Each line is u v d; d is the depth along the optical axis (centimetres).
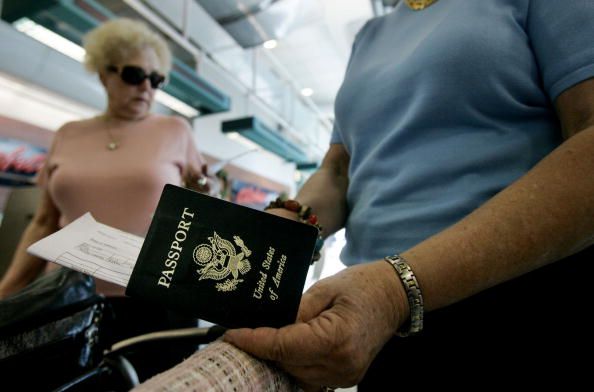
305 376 30
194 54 389
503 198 36
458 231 35
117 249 39
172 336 60
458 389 50
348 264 65
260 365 29
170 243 34
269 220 35
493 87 49
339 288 33
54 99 283
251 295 33
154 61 128
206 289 33
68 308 57
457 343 50
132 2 299
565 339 45
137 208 111
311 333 29
